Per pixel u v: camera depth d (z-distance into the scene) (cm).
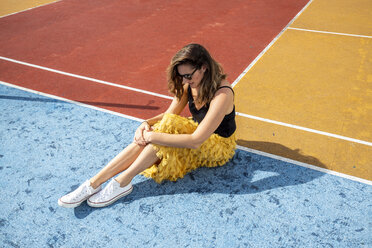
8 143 361
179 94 282
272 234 253
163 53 589
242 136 362
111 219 270
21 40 665
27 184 306
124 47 620
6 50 618
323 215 266
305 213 268
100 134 374
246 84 475
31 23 765
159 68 534
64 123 396
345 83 467
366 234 249
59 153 345
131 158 282
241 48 600
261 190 292
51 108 429
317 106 415
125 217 272
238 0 905
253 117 397
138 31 699
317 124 380
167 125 269
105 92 467
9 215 275
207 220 266
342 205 274
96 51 606
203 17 774
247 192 290
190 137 262
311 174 307
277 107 416
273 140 355
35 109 427
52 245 250
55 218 272
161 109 423
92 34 689
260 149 341
